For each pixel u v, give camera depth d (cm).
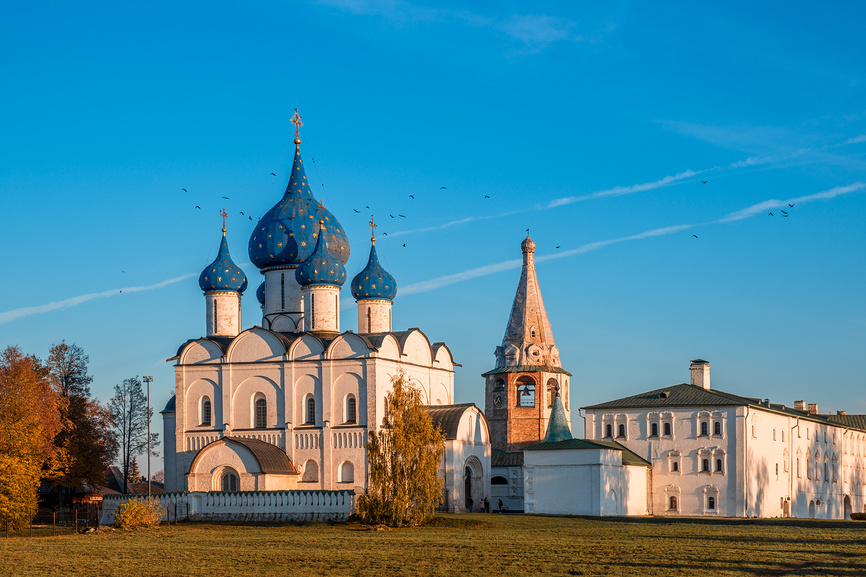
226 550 5738
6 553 5681
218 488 9119
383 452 7750
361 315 10488
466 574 4488
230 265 10606
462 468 9731
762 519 8531
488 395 11262
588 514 9319
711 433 10338
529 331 11369
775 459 11081
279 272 10638
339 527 7494
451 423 9712
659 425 10569
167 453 10412
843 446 13688
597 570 4575
